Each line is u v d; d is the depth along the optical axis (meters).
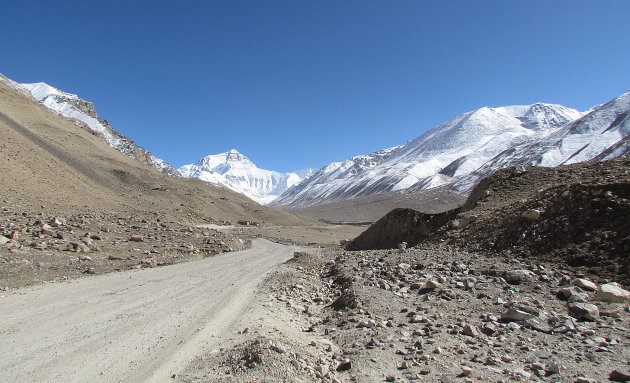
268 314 11.12
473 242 18.34
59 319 10.60
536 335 7.86
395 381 6.19
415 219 37.38
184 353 7.85
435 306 10.33
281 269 23.12
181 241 35.03
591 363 6.36
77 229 29.70
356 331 8.98
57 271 18.28
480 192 28.84
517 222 16.41
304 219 165.50
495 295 10.59
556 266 12.23
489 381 5.90
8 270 16.72
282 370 6.41
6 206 31.98
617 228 12.28
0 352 8.01
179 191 104.50
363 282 13.97
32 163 54.38
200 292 14.96
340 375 6.64
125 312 11.53
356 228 127.00
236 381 6.10
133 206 64.25
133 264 22.27
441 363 6.75
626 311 8.62
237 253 34.66
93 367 7.21
